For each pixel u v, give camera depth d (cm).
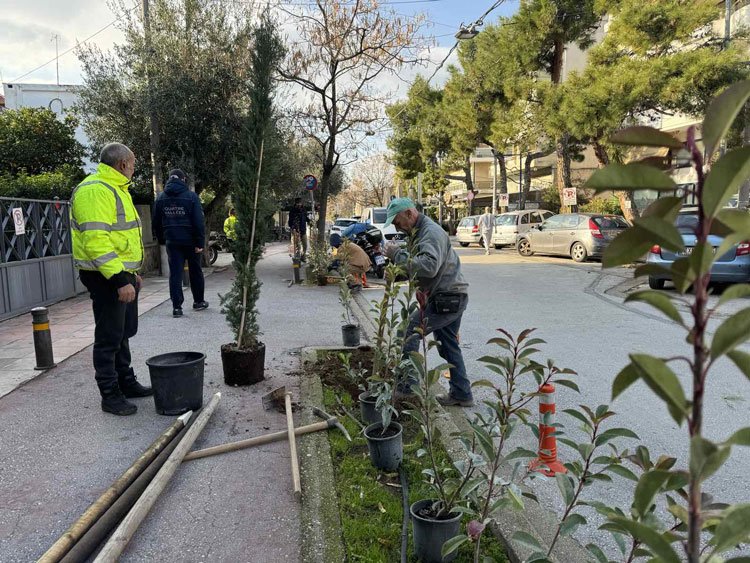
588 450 204
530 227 2444
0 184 1370
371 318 877
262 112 533
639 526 116
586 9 2102
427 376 286
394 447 359
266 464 379
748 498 350
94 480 358
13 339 736
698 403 103
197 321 845
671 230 98
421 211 493
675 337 770
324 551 278
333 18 1378
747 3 2017
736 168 94
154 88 1404
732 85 96
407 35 1402
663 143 102
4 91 2473
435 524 261
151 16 1488
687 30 1606
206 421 438
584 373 610
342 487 342
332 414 461
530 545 192
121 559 279
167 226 868
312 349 659
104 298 448
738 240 100
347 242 682
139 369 599
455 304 453
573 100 1741
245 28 1470
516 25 2228
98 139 1576
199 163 1516
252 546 290
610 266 109
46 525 309
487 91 2556
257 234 541
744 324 98
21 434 426
